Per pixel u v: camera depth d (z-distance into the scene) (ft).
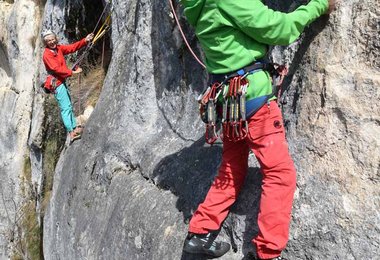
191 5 10.23
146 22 17.89
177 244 12.96
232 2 9.68
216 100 10.18
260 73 10.10
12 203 33.32
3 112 34.42
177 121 16.37
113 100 19.93
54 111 29.37
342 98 10.48
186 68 16.15
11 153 33.88
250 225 11.30
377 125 10.08
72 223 19.45
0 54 36.17
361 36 10.41
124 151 17.66
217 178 11.35
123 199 16.14
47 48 22.86
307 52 11.24
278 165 10.05
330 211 10.25
